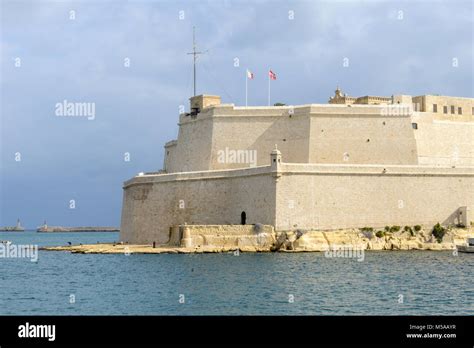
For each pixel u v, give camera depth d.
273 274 158.50
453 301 126.62
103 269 181.00
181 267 174.75
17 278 168.38
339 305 122.44
